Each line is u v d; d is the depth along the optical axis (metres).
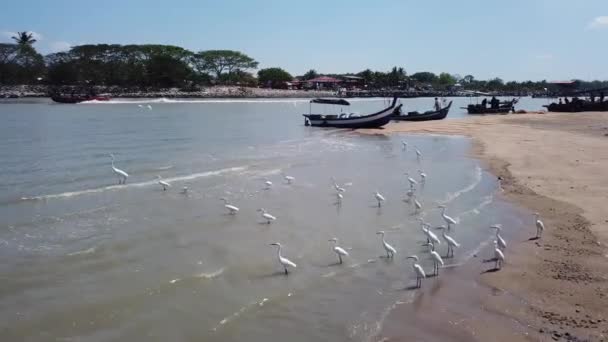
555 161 33.31
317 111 100.06
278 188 26.53
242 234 18.75
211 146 42.66
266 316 12.41
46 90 126.44
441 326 11.98
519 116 76.19
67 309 12.55
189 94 141.75
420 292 13.92
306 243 17.89
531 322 12.09
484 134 52.06
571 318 12.22
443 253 17.06
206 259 16.11
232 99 143.38
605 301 13.07
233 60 171.62
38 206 21.97
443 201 23.84
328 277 14.90
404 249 17.44
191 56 163.25
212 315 12.40
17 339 11.15
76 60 133.88
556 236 18.27
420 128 59.75
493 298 13.45
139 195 24.41
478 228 19.66
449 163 34.78
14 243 17.17
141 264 15.53
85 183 26.77
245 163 33.69
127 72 136.75
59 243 17.27
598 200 22.95
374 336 11.51
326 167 33.16
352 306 13.05
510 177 28.70
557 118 70.06
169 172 30.20
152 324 11.89
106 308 12.62
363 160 36.38
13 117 67.00
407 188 26.84
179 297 13.32
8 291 13.48
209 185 26.88
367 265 15.92
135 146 41.47
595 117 70.25
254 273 15.08
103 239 17.77
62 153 36.59
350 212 22.09
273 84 187.50
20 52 134.50
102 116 72.00
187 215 21.14
